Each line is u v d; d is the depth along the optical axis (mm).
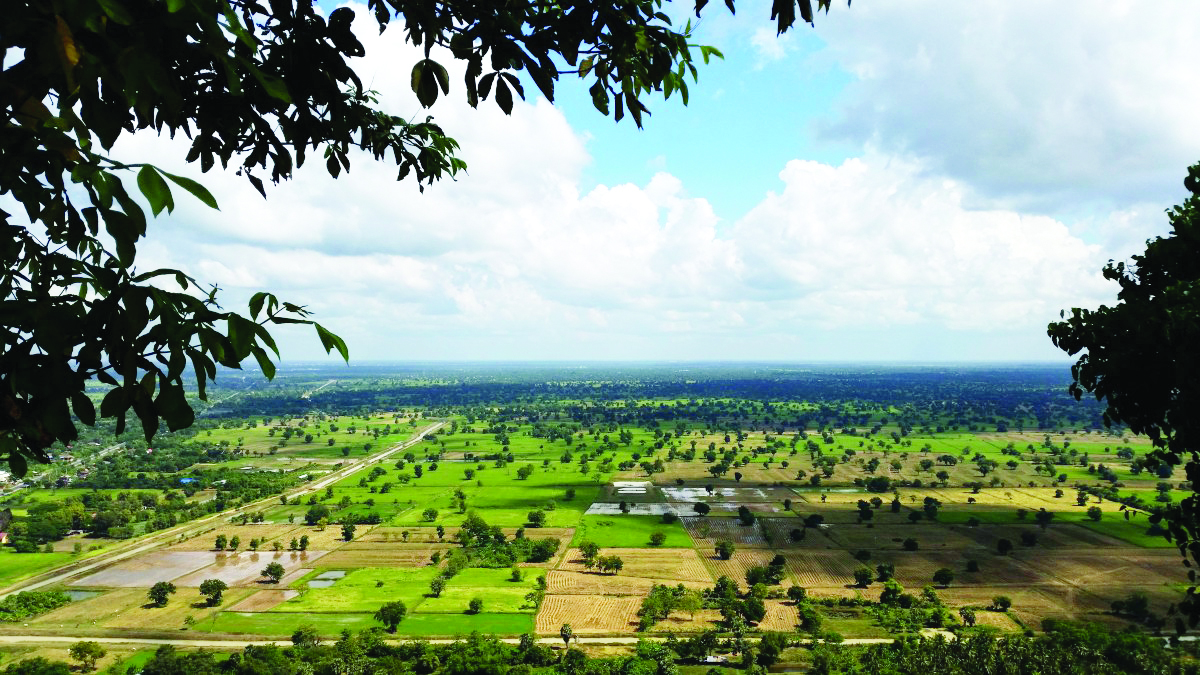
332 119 4676
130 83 2510
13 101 2686
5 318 2672
